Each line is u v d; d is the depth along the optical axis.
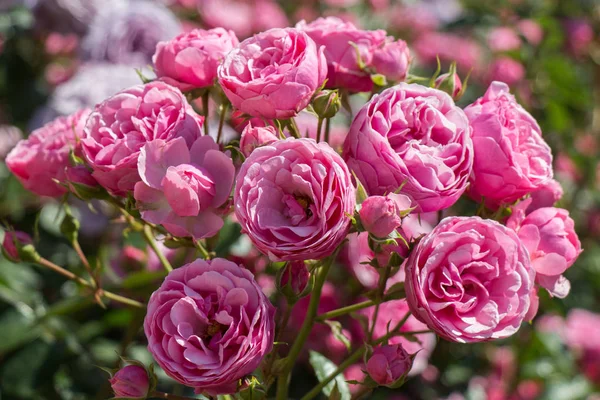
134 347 0.82
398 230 0.58
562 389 0.99
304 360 0.82
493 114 0.59
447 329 0.54
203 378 0.53
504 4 1.34
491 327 0.55
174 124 0.58
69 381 0.80
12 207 0.96
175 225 0.57
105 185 0.59
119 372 0.56
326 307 0.79
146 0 1.05
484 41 1.37
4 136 1.14
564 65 1.14
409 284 0.55
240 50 0.58
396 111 0.57
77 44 1.08
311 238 0.53
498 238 0.56
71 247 0.92
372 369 0.57
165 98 0.59
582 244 1.22
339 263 0.83
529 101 1.16
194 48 0.61
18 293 0.81
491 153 0.59
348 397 0.66
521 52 1.17
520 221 0.60
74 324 0.83
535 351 1.01
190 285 0.55
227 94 0.57
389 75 0.63
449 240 0.55
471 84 1.26
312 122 0.78
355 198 0.55
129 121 0.60
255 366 0.54
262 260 0.74
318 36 0.63
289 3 1.41
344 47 0.63
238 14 1.22
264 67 0.58
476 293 0.56
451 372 0.96
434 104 0.58
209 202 0.57
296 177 0.54
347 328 0.80
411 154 0.56
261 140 0.57
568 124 1.17
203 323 0.55
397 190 0.55
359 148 0.57
